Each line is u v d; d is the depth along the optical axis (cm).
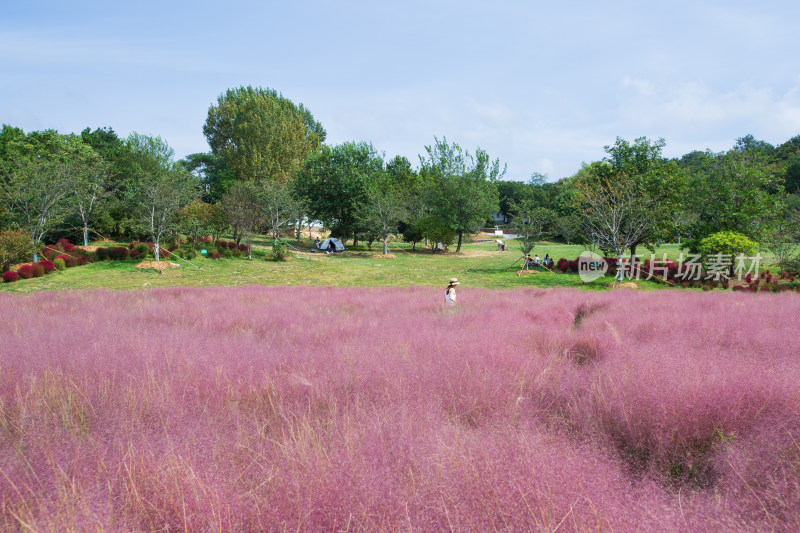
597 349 636
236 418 375
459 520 222
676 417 343
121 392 427
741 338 680
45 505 235
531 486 243
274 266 3634
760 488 254
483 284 2850
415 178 7581
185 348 637
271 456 298
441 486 242
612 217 2859
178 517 235
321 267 3706
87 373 484
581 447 304
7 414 375
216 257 3731
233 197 4266
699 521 224
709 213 3120
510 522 221
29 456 298
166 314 1081
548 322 965
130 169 4791
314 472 264
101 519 227
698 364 478
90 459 292
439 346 639
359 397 423
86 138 5797
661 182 2969
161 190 3409
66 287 2512
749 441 311
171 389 442
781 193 3073
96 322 938
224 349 638
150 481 263
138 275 2983
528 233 3625
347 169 5575
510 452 279
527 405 397
